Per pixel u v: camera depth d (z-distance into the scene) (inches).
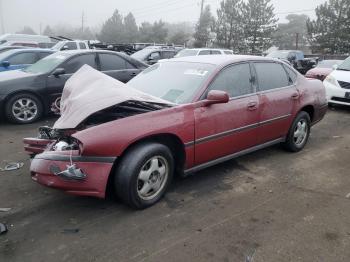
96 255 120.1
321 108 236.1
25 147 163.3
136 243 126.6
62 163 133.2
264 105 190.2
